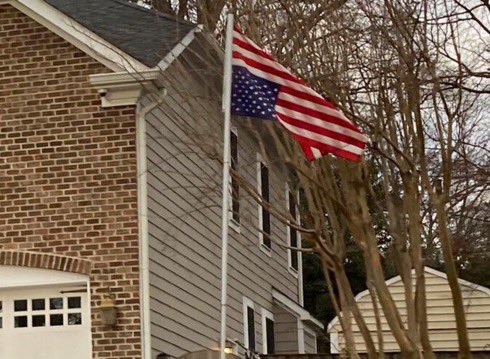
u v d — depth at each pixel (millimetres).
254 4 12602
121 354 14375
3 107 15453
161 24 16188
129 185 14930
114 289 14602
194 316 16750
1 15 15773
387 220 15352
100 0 17547
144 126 15117
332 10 11914
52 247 14891
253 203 20828
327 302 31547
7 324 14984
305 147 10656
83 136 15164
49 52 15516
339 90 11742
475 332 21531
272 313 22172
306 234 12039
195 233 17219
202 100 14906
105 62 15219
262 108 10766
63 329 14828
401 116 11312
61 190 15047
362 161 11578
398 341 10719
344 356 13469
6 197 15141
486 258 26984
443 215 10633
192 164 16984
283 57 11914
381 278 10953
